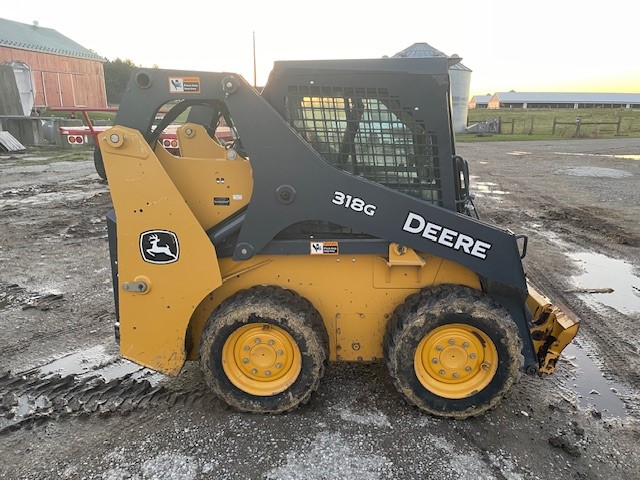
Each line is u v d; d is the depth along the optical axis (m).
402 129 2.87
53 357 4.00
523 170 14.90
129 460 2.80
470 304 2.90
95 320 4.70
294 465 2.75
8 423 3.13
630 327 4.58
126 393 3.44
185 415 3.18
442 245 2.90
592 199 10.48
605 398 3.48
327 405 3.27
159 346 3.13
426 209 2.86
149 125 2.86
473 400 3.05
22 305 5.01
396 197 2.85
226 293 3.21
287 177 2.86
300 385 3.07
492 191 11.51
